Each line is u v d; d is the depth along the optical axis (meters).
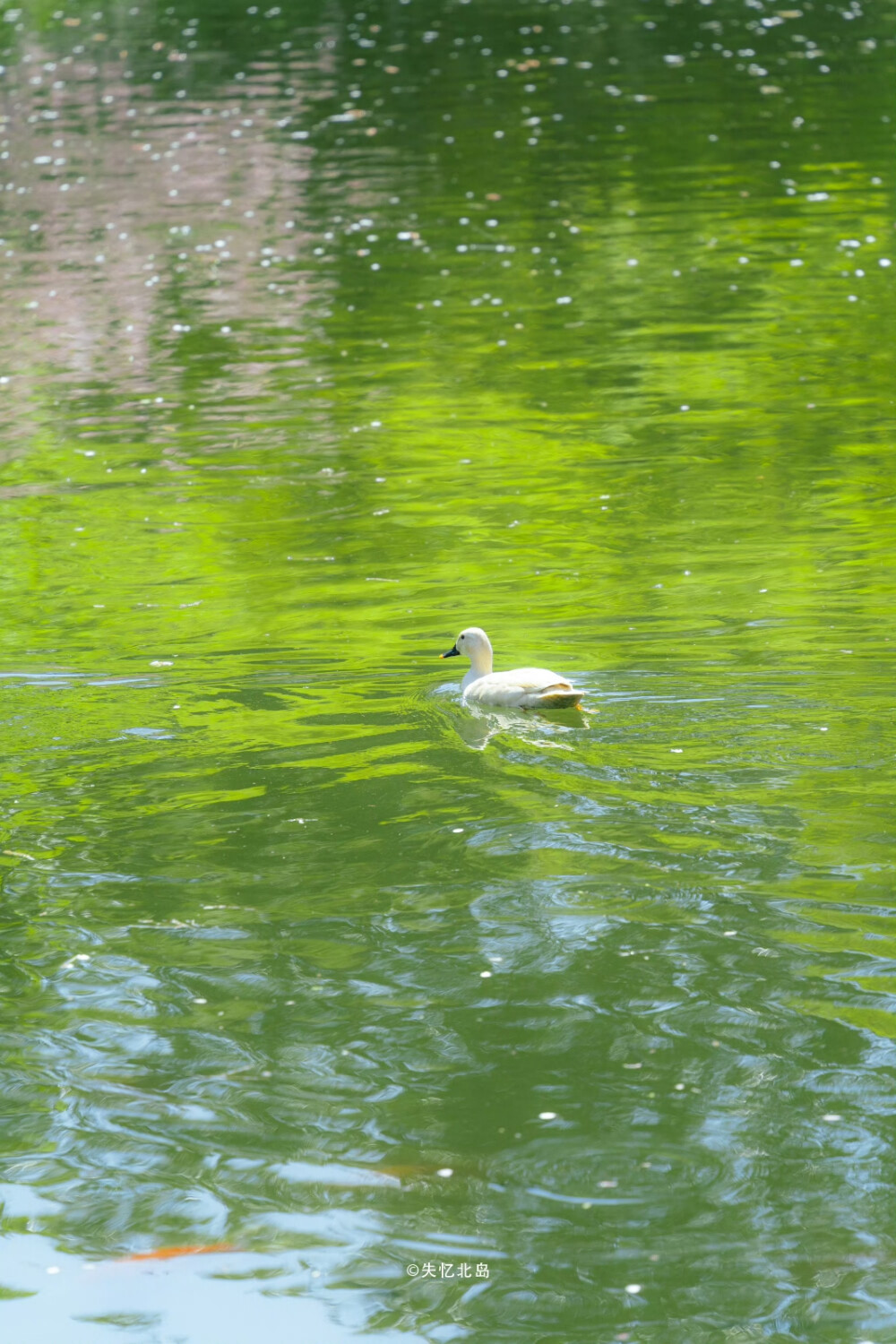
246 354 29.11
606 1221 7.84
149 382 27.88
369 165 43.09
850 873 10.76
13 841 11.99
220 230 37.66
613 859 11.12
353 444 24.22
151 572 19.42
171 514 21.64
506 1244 7.75
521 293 31.75
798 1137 8.31
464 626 16.69
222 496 22.27
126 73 57.41
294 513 21.42
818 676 14.18
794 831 11.33
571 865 11.10
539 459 23.14
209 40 63.00
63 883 11.36
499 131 46.00
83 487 22.94
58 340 30.59
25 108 52.75
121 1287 7.62
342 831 11.88
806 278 31.55
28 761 13.49
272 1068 9.17
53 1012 9.81
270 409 26.06
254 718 14.25
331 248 35.75
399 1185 8.17
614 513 20.72
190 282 33.91
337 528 20.73
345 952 10.28
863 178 38.56
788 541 19.05
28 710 14.73
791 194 37.66
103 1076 9.17
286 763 13.15
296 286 33.16
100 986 10.05
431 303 31.47
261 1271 7.73
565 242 35.06
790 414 24.45
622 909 10.52
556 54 56.56
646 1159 8.23
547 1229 7.82
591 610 16.88
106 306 32.53
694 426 24.14
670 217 36.56
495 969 9.98
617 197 38.47
